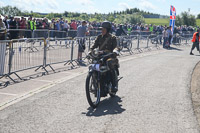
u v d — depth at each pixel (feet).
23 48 29.22
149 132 14.80
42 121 16.12
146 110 18.66
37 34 55.62
